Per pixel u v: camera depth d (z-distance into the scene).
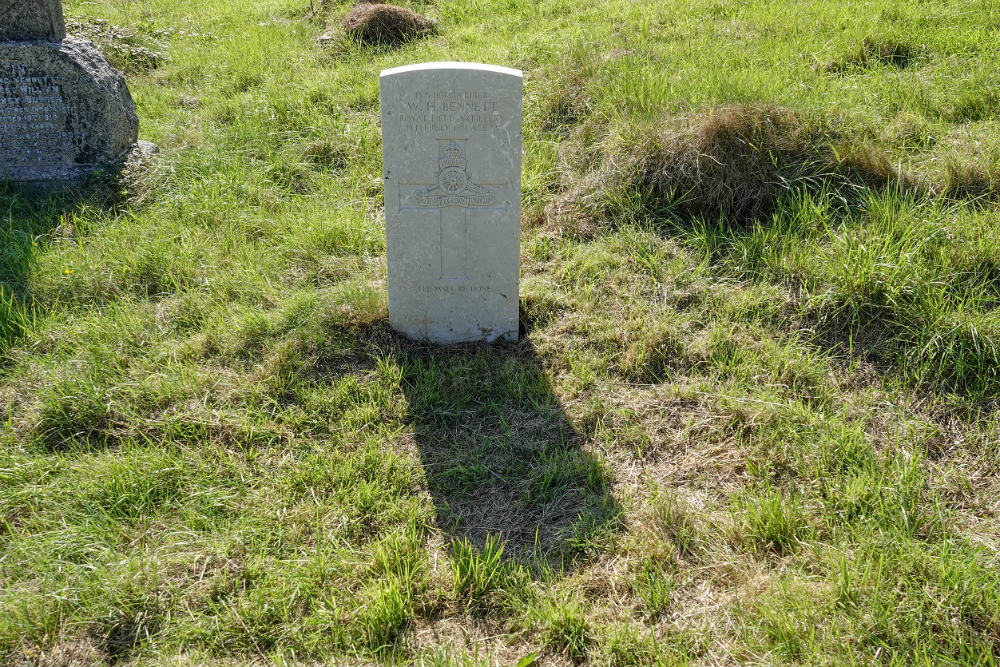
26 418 4.10
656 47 8.05
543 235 5.61
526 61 8.28
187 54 9.57
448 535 3.48
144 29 10.43
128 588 3.18
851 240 4.88
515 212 4.36
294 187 6.57
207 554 3.36
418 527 3.53
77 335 4.73
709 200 5.50
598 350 4.60
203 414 4.12
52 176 6.47
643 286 5.03
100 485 3.68
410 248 4.45
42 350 4.66
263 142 7.06
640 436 3.96
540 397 4.29
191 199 6.16
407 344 4.66
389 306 4.62
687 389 4.23
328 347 4.55
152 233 5.78
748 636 2.94
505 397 4.28
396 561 3.29
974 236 4.85
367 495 3.61
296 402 4.26
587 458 3.84
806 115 5.83
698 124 5.70
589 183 5.88
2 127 6.40
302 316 4.76
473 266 4.48
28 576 3.29
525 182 6.12
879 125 6.08
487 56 8.42
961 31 7.88
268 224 5.89
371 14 9.61
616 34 8.86
